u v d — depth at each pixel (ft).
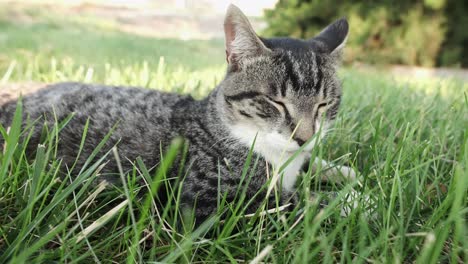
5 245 0.72
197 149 0.99
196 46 5.12
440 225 0.71
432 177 1.01
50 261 0.67
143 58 3.16
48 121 1.07
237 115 1.03
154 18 7.57
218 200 0.83
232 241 0.75
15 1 6.72
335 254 0.75
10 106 1.13
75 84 1.27
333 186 0.97
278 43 1.11
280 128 1.02
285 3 5.22
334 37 1.20
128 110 1.10
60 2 7.54
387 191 0.86
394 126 1.19
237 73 1.07
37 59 2.28
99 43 3.76
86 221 0.82
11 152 0.73
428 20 4.75
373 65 4.90
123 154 1.02
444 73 4.50
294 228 0.78
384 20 4.77
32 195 0.73
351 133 1.35
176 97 1.19
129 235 0.73
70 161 1.02
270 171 0.99
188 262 0.65
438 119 1.40
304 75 1.06
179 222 0.88
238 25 1.05
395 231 0.75
